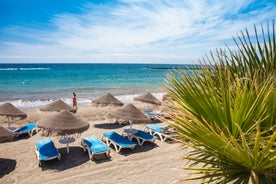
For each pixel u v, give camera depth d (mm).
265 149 1341
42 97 22766
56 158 7770
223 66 2449
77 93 26219
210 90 1954
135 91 28812
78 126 7480
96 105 12562
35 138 9969
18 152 8344
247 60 2500
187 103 2029
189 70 2221
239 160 1501
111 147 8891
